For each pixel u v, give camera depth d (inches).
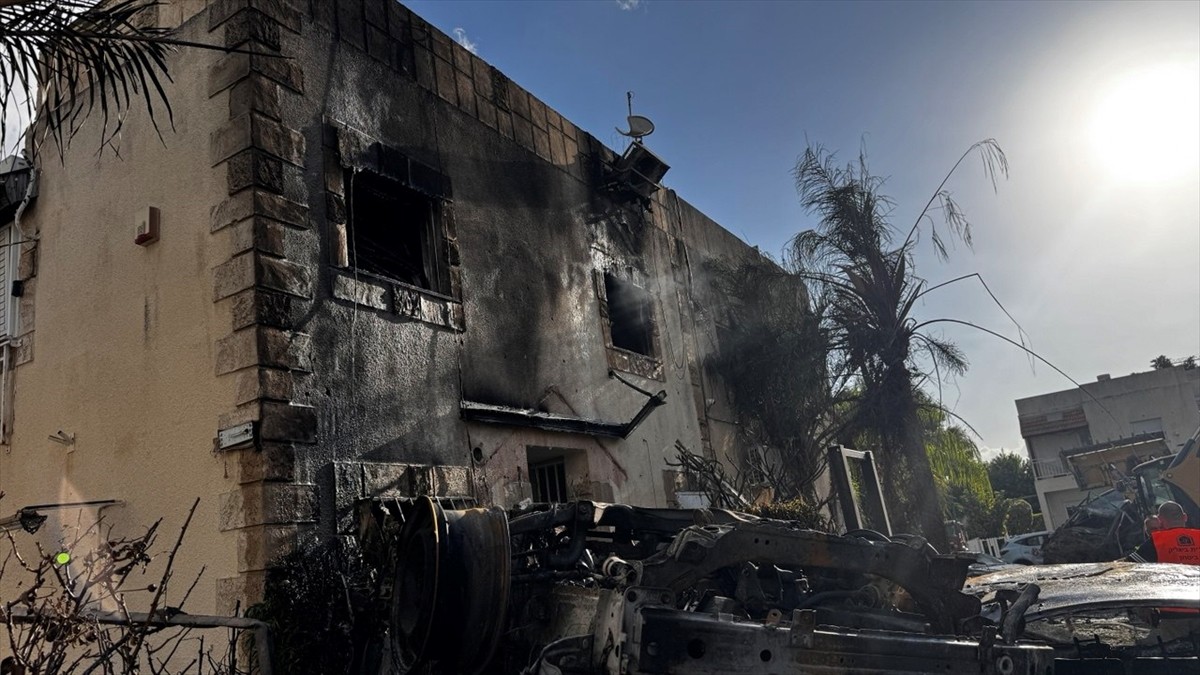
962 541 475.8
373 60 301.6
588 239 402.3
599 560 168.4
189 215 253.0
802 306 470.9
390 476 254.1
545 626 142.8
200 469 231.3
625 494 369.1
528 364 334.3
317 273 252.2
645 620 120.8
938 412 434.0
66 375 279.9
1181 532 318.7
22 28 147.7
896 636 134.0
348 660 208.7
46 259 299.1
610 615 124.7
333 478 236.1
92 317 276.1
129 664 146.8
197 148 256.1
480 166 342.0
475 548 136.6
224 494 223.1
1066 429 1375.5
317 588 218.4
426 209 313.1
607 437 369.1
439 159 321.1
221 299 237.0
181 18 271.9
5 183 310.2
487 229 334.3
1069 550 547.2
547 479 362.6
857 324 413.1
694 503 406.0
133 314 262.5
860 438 429.7
